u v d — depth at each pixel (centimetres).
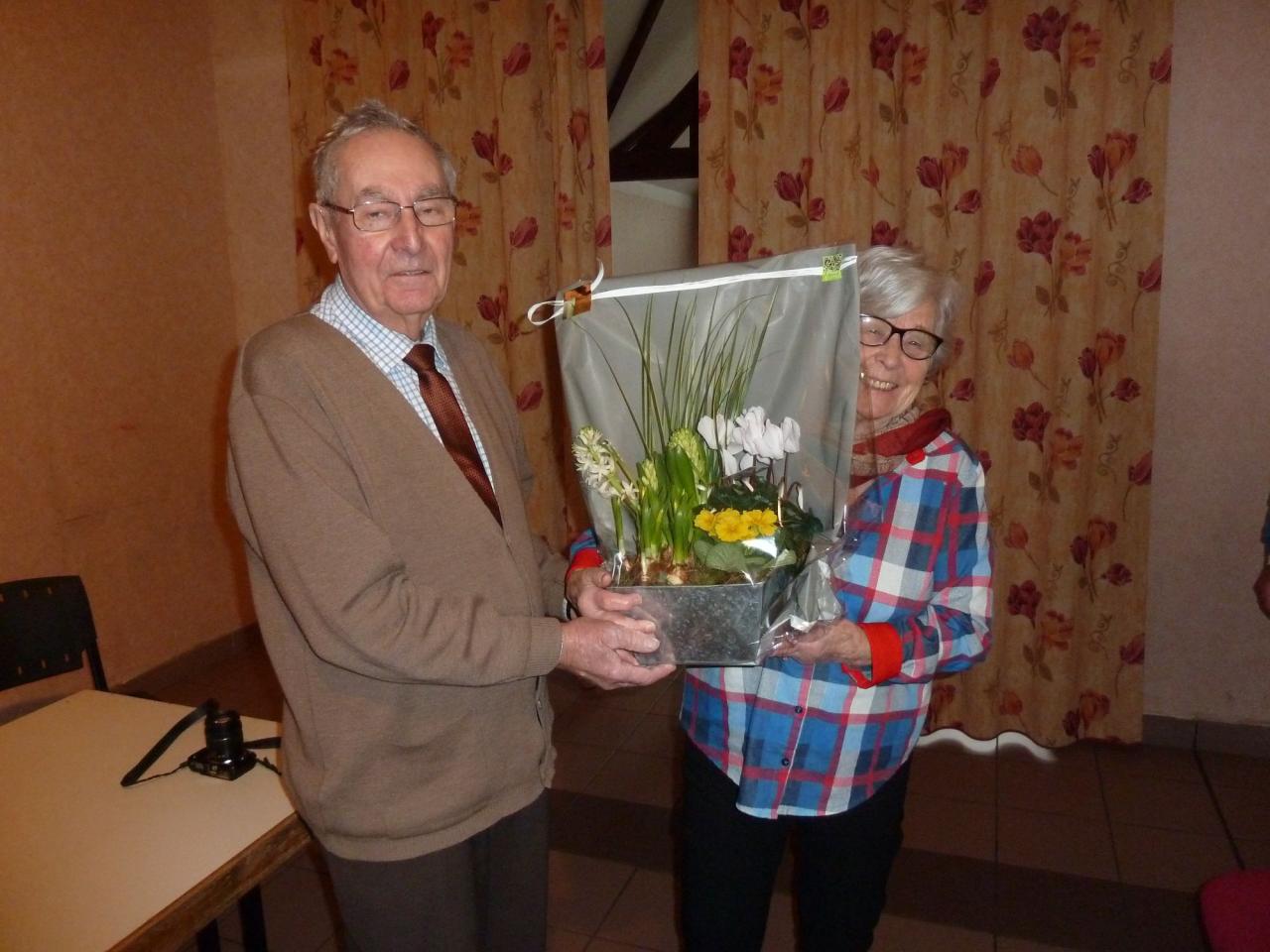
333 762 100
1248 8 234
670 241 327
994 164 249
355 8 306
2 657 153
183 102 328
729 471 103
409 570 101
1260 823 233
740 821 118
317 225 111
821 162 262
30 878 96
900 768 119
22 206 270
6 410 267
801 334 100
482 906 121
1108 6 235
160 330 321
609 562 109
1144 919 196
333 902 202
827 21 255
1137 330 247
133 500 311
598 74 284
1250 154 239
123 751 125
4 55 263
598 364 107
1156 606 271
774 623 99
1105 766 265
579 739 282
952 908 200
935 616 112
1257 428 251
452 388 114
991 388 260
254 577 106
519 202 298
